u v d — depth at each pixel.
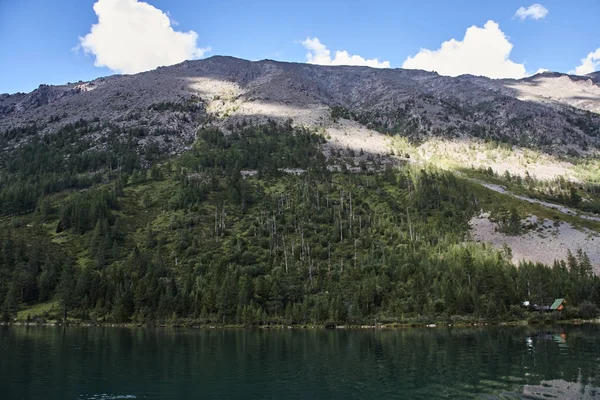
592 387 53.69
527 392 51.94
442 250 198.38
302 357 80.81
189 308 160.12
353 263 188.38
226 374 66.62
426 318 146.38
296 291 163.50
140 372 68.50
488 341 97.31
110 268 193.50
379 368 68.75
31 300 181.75
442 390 53.97
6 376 65.88
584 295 164.25
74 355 84.88
